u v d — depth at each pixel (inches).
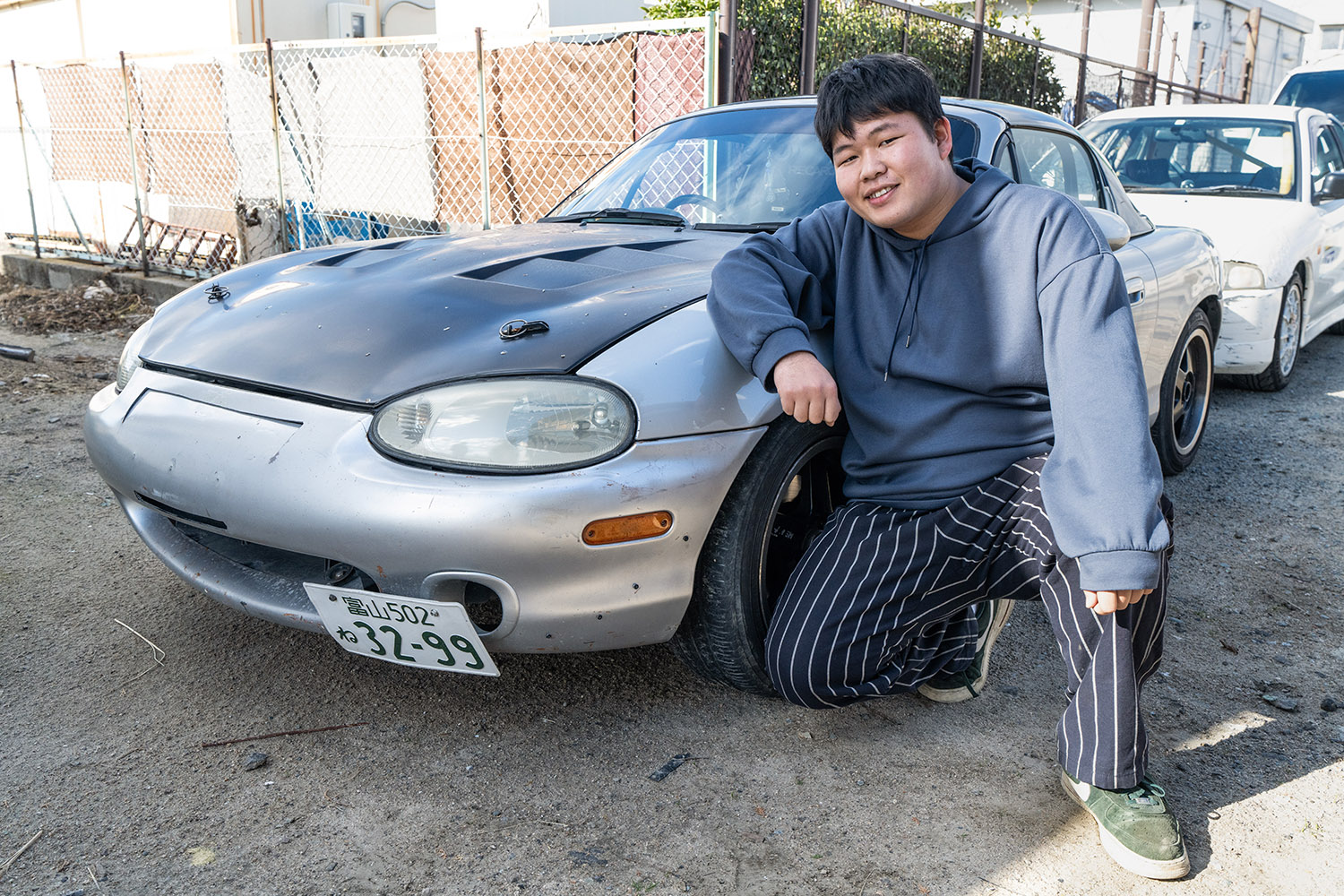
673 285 82.2
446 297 82.4
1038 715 86.4
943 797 74.0
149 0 358.9
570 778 75.4
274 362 78.7
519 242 99.7
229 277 100.4
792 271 74.1
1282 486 152.6
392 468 69.2
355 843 67.6
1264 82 754.8
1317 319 231.9
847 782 75.5
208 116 316.5
